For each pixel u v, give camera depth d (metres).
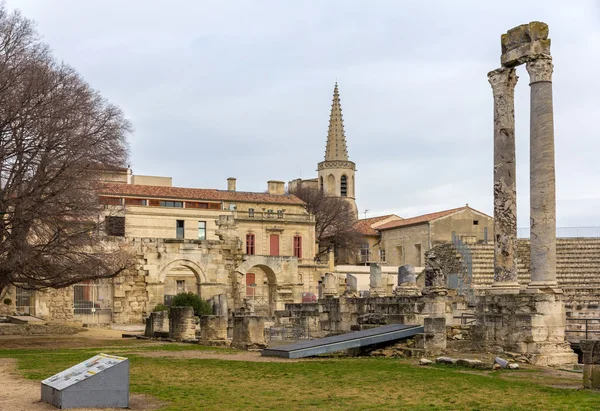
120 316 69.81
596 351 23.52
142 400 20.50
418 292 57.59
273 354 33.91
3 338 49.69
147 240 72.94
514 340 34.78
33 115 41.97
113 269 48.19
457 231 104.25
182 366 29.09
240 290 80.94
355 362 31.20
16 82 42.06
